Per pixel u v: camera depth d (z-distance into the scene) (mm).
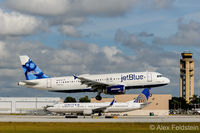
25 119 113562
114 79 119500
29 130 71062
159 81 117188
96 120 105250
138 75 118125
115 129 73375
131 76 118375
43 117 134500
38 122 96750
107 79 120250
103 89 120875
